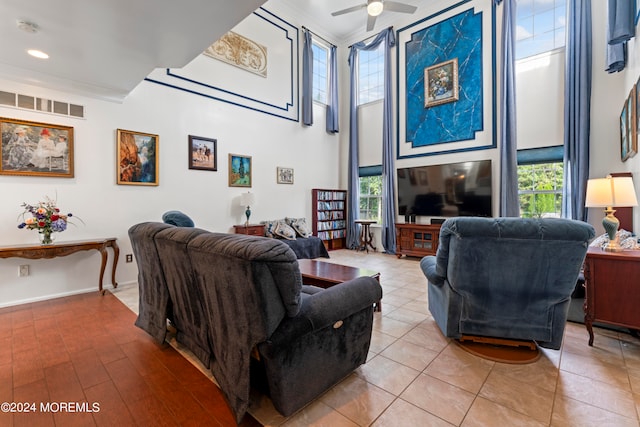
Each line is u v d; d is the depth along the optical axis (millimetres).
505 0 4621
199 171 4508
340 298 1570
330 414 1451
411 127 5930
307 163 6301
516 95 4684
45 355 2021
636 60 2963
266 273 1225
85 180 3439
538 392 1604
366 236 6406
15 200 3023
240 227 4832
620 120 3652
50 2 1897
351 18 6164
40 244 3010
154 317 2199
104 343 2201
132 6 1964
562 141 4309
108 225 3617
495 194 4910
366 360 1877
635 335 2273
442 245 1966
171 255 1828
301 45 6125
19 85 3029
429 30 5652
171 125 4188
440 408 1482
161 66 2879
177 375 1796
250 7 2014
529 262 1743
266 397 1590
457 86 5316
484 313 1978
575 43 4008
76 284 3404
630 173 3139
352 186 6746
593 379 1722
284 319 1342
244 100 5113
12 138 2986
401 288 3645
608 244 2260
